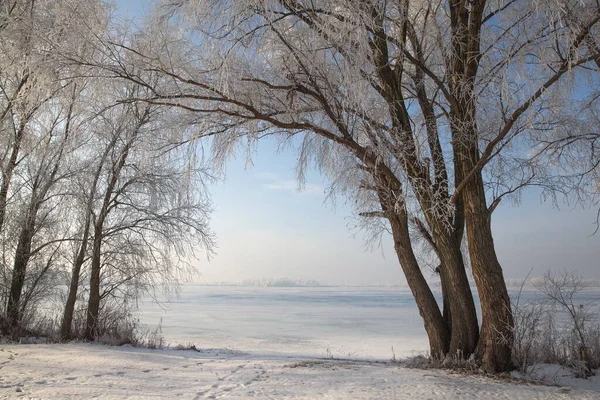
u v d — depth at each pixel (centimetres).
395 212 933
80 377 812
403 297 9900
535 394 650
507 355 847
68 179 1578
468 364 866
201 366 1012
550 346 1012
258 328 3138
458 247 975
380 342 2334
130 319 1733
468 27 877
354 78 701
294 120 926
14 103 1058
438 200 887
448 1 962
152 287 1689
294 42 802
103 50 803
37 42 814
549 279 1016
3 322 1555
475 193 882
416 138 897
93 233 1650
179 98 846
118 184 1611
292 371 909
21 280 1620
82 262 1598
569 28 669
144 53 816
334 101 836
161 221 1617
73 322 1647
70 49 793
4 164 1545
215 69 780
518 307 968
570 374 867
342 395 655
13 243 1622
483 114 893
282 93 918
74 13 792
